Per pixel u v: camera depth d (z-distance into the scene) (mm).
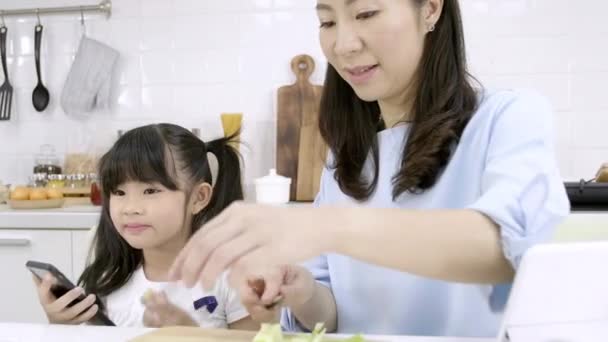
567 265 406
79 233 1596
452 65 762
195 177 1079
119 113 2000
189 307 1005
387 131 856
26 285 1635
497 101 730
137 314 1025
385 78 737
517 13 1763
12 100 2059
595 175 1737
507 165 588
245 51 1919
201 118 1959
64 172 2004
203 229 531
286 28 1892
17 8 2023
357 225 516
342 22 700
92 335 617
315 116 1836
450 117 747
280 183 1643
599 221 826
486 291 720
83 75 1975
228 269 508
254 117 1931
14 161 2078
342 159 887
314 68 1865
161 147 1039
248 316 987
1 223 1621
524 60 1770
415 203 787
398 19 690
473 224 522
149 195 1024
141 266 1090
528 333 419
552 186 543
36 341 599
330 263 859
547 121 664
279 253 497
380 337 600
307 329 802
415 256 515
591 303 416
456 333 742
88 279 1080
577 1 1729
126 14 1971
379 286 800
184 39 1949
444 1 749
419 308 775
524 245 500
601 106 1741
